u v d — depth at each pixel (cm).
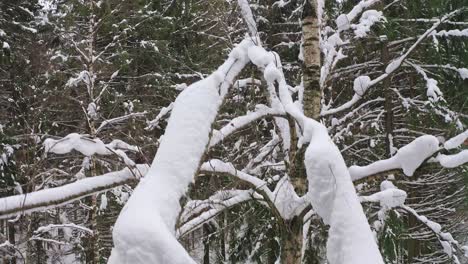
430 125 855
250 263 967
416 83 990
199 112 325
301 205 450
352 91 921
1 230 768
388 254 703
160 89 1070
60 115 1032
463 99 821
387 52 841
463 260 921
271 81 420
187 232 460
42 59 977
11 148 923
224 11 789
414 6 762
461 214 1001
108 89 1049
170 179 276
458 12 686
